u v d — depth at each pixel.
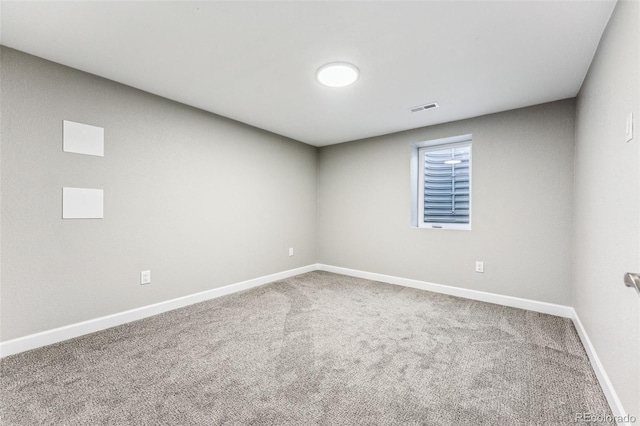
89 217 2.24
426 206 3.85
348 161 4.27
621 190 1.33
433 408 1.42
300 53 1.92
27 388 1.55
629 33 1.23
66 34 1.73
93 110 2.24
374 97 2.63
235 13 1.53
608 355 1.49
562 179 2.64
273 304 2.95
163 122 2.69
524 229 2.84
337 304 2.96
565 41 1.74
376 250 3.96
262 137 3.70
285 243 4.07
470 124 3.17
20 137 1.92
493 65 2.05
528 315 2.65
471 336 2.22
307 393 1.53
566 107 2.62
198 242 3.01
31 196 1.97
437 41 1.77
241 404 1.45
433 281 3.45
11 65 1.88
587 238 2.03
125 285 2.46
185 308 2.82
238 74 2.22
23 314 1.95
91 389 1.55
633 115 1.18
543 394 1.53
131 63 2.07
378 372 1.73
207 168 3.07
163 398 1.48
